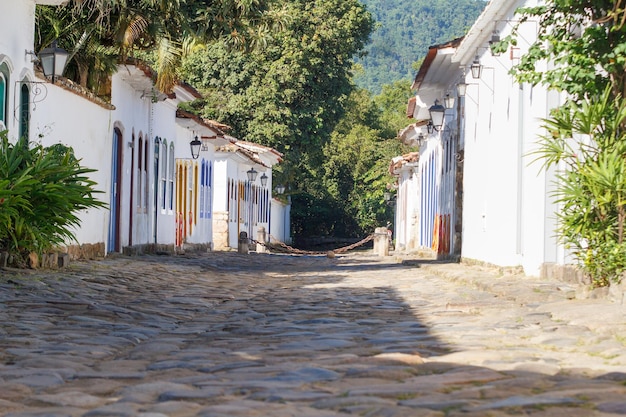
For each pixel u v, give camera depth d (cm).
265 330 1020
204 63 5309
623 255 1225
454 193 2980
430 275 2139
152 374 714
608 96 1298
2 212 1441
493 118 2286
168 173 3094
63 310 1145
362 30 5541
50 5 2017
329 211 7150
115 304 1271
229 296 1506
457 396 584
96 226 2230
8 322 1010
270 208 5897
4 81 1642
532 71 1398
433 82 3158
